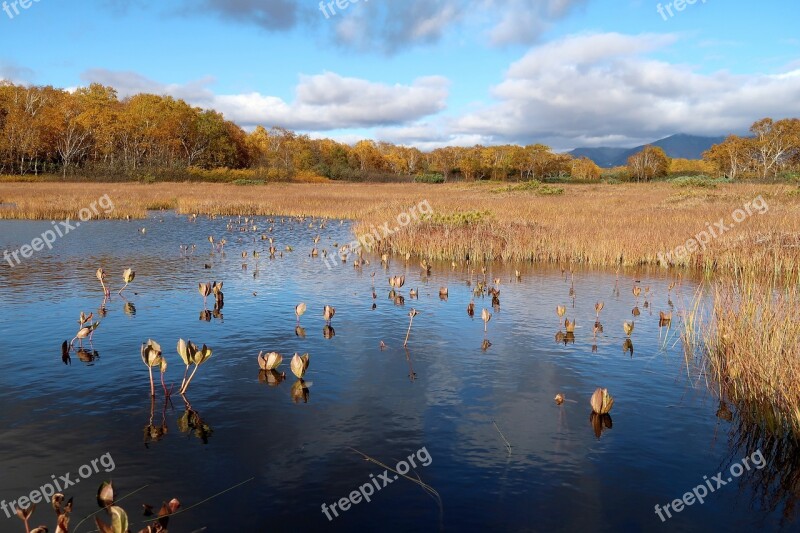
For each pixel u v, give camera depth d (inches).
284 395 222.7
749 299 291.1
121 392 223.5
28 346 277.6
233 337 298.4
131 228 851.4
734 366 237.0
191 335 300.5
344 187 2297.0
